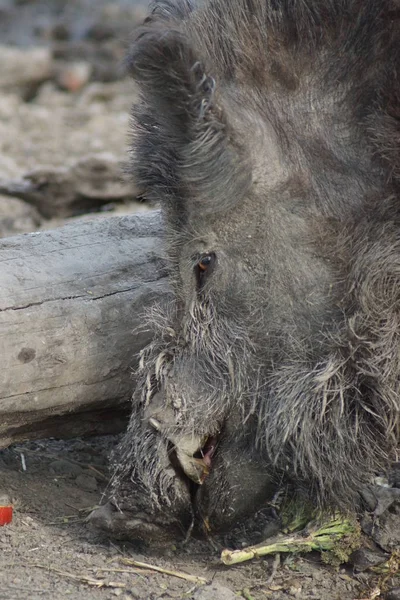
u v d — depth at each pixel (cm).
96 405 1173
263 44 1066
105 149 2345
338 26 1062
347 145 1059
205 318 1057
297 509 1105
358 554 1077
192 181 987
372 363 1038
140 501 1061
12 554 1069
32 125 2562
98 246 1209
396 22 1048
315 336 1049
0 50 3038
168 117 976
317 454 1057
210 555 1094
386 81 1050
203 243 1038
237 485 1076
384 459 1077
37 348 1103
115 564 1059
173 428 1042
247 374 1056
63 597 1001
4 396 1096
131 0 3956
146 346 1117
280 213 1031
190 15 1091
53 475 1223
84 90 2939
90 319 1136
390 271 1041
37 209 1950
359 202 1046
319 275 1041
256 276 1041
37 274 1141
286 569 1071
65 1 3925
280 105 1056
